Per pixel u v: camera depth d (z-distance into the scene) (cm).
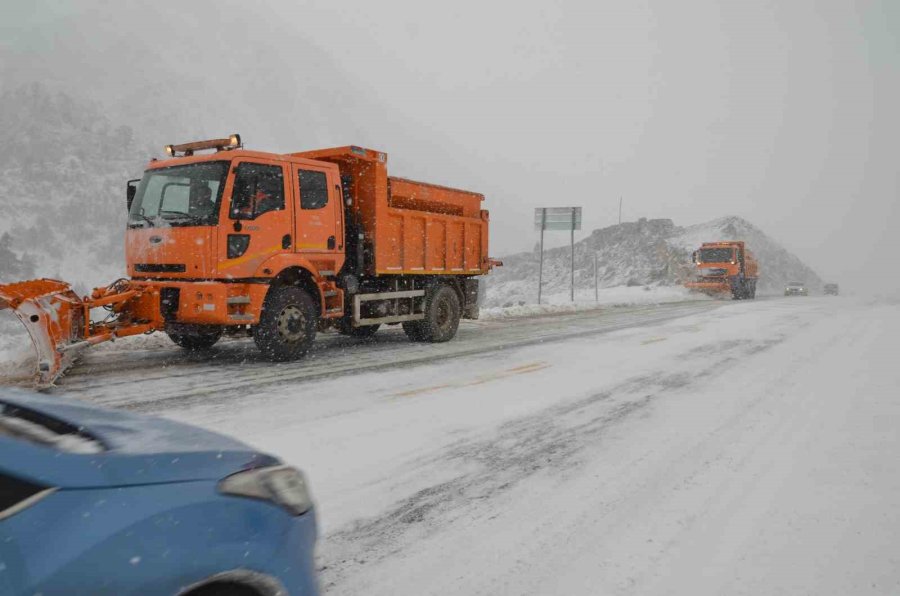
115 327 773
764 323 1596
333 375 778
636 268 5056
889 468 454
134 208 866
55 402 228
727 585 292
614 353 1014
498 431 540
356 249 1007
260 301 819
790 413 613
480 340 1197
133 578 154
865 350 1059
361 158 976
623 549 327
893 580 298
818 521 363
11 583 139
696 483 423
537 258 6219
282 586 190
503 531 346
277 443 487
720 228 6638
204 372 787
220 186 789
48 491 153
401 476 426
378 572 297
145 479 172
